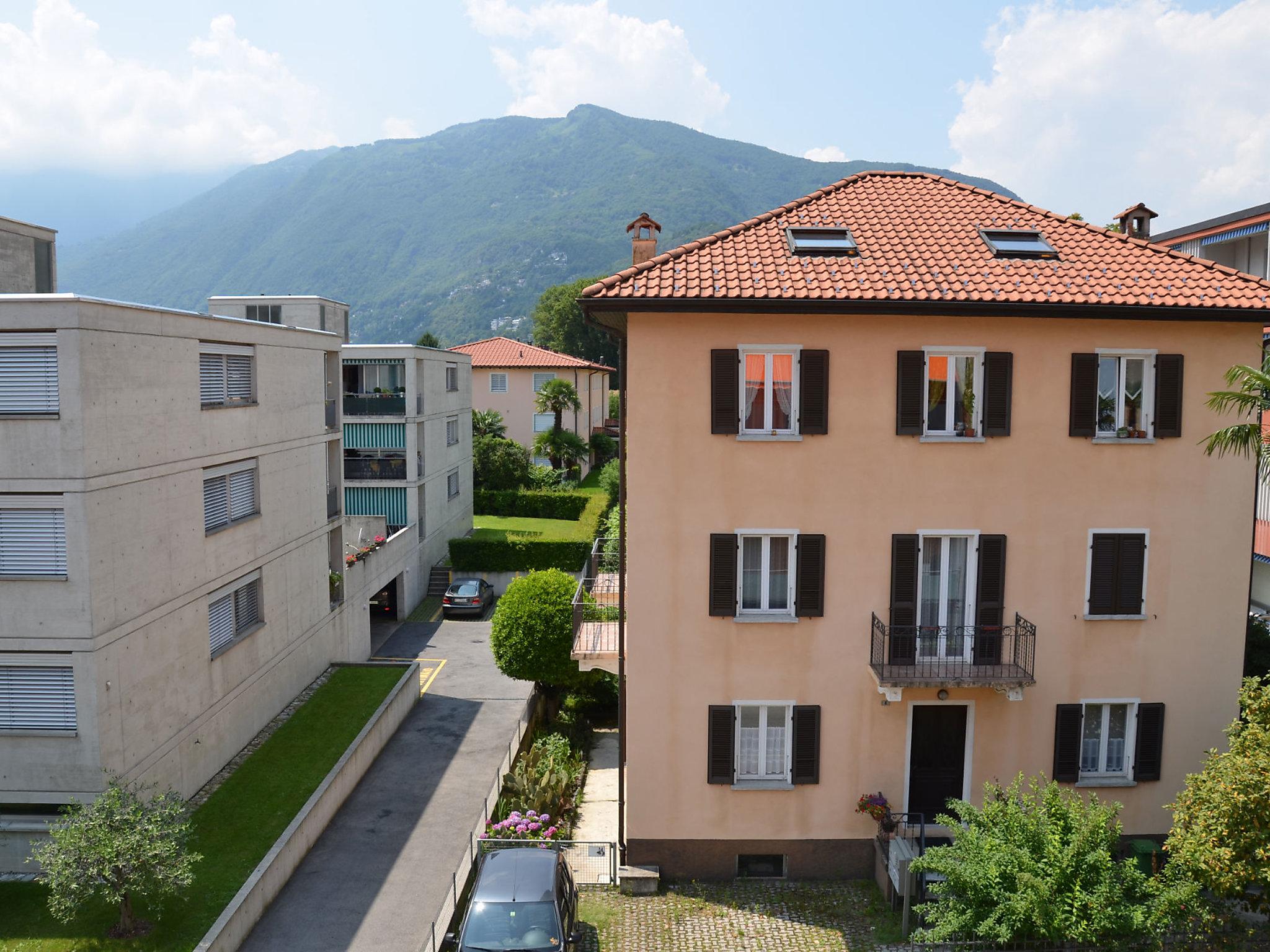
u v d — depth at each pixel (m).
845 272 15.56
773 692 15.89
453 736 23.62
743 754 16.25
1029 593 15.87
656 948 14.08
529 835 16.91
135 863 12.95
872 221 17.52
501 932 13.13
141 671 15.92
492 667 29.70
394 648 31.77
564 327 111.50
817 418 15.44
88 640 14.40
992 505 15.70
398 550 34.34
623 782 16.67
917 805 16.28
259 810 17.48
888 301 14.72
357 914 15.23
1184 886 11.99
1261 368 15.62
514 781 19.14
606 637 18.55
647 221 17.77
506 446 54.56
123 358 15.32
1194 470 15.80
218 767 19.03
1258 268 29.14
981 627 15.77
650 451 15.53
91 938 13.39
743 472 15.56
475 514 51.78
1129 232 18.53
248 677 20.52
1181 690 16.11
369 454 37.06
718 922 14.81
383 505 37.06
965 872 12.48
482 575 39.44
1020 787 16.09
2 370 14.13
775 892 15.78
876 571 15.75
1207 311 14.97
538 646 23.95
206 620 18.45
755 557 15.92
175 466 17.14
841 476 15.59
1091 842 12.62
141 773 15.88
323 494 25.31
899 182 19.53
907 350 15.39
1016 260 16.17
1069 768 16.06
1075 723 16.02
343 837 18.02
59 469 14.13
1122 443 15.66
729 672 15.86
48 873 13.00
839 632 15.83
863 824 16.11
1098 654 15.99
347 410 36.81
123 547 15.32
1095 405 15.58
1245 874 11.67
